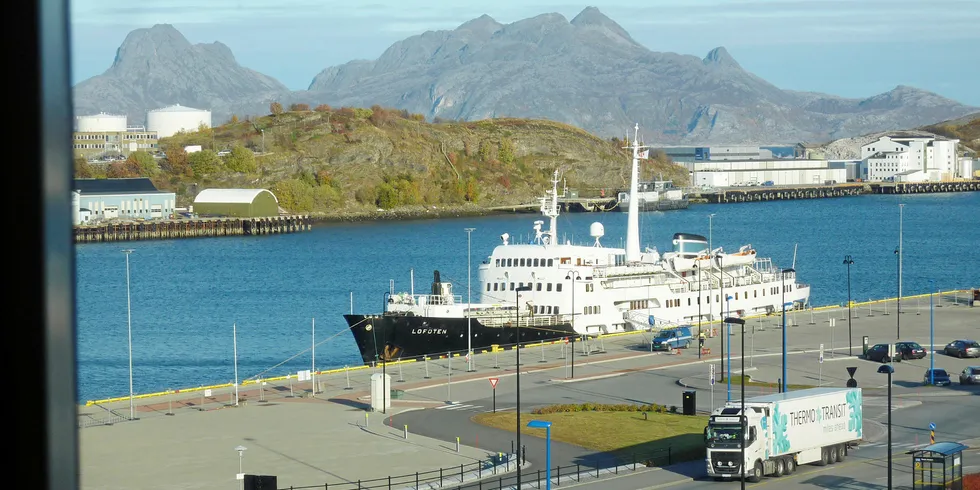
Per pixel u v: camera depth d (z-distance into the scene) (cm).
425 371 12438
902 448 8506
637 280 15288
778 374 12012
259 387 11612
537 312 14588
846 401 8119
